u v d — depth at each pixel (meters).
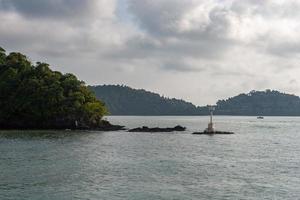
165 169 66.56
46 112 162.38
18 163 70.31
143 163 73.50
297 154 92.06
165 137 139.12
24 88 165.88
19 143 104.50
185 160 78.62
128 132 160.62
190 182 55.56
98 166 68.88
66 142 110.69
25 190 49.66
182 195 48.19
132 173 62.22
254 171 65.38
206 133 158.25
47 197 46.56
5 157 77.44
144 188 51.56
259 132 187.25
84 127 166.25
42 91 164.38
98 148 98.12
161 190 50.59
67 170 63.94
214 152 93.88
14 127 163.00
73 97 167.88
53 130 158.62
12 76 173.12
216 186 53.19
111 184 53.69
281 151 98.88
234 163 75.00
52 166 67.69
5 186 51.59
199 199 46.47
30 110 162.62
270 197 47.50
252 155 88.94
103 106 173.62
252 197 47.44
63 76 181.12
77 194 48.09
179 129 179.12
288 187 52.78
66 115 165.25
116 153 88.81
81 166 68.38
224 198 46.94
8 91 168.75
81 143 109.44
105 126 173.88
